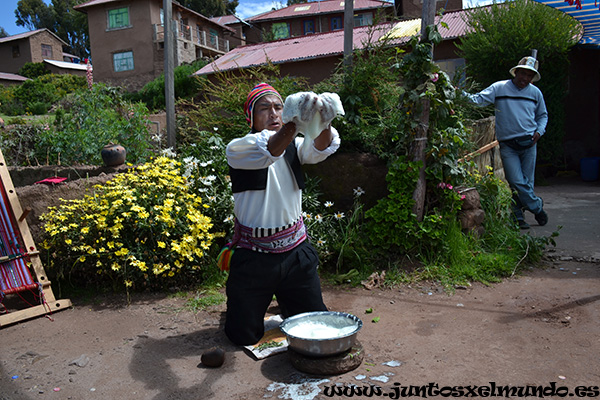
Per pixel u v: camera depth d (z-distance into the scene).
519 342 2.73
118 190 3.85
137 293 3.77
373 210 4.16
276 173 2.59
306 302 2.79
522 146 5.31
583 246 4.69
